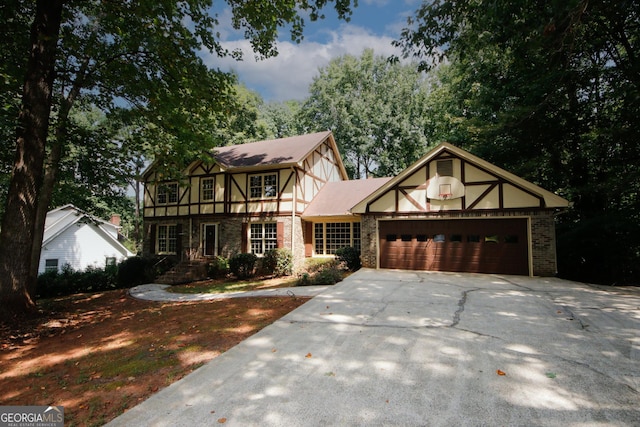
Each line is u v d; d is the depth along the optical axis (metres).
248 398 3.36
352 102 30.66
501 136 14.12
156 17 8.54
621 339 4.88
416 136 28.67
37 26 8.09
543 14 6.54
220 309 7.68
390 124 29.41
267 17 9.77
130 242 36.69
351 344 4.84
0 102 8.79
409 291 8.57
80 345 5.71
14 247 7.73
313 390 3.50
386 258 12.92
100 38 9.86
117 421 3.03
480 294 8.11
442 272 11.93
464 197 11.76
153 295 10.70
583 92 12.30
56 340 6.23
